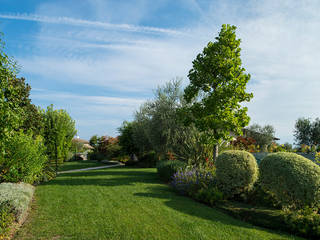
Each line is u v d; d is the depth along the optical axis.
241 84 12.01
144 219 5.91
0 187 7.16
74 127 26.53
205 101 12.60
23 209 5.79
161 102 19.62
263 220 5.92
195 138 15.47
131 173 16.00
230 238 4.86
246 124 12.20
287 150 14.66
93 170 18.27
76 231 5.14
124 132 27.73
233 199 8.04
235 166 7.95
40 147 11.70
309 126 26.42
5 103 5.18
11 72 5.57
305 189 6.03
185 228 5.33
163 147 19.62
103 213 6.38
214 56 12.51
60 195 8.48
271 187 6.71
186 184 9.27
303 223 5.39
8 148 8.96
